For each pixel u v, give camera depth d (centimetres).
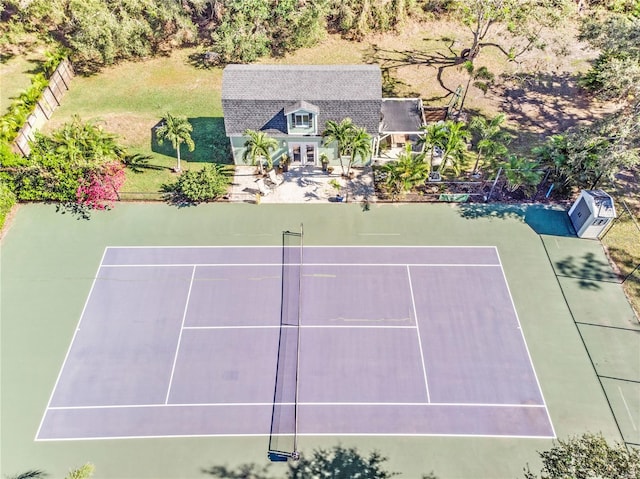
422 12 5194
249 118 3484
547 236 3259
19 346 2717
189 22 4819
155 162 3753
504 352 2700
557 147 3391
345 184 3609
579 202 3238
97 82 4484
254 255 3153
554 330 2791
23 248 3172
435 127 3372
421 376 2609
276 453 2342
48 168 3300
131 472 2286
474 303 2911
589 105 4228
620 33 3400
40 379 2592
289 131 3506
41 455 2334
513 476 2272
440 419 2456
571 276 3036
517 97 4319
